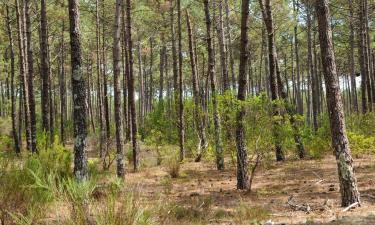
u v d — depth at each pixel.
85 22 28.81
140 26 30.88
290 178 12.88
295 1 32.03
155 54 44.09
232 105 11.35
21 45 20.31
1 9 23.84
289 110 16.44
